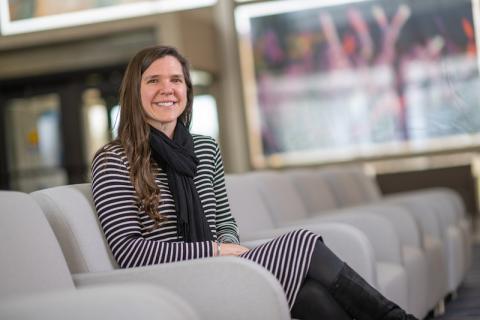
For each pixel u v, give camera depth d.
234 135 11.45
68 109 11.05
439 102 11.40
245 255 2.67
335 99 11.61
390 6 11.48
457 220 6.18
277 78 11.70
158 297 1.64
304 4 11.60
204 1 11.59
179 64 3.01
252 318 2.31
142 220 2.79
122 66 10.71
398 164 11.50
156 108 2.91
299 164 11.70
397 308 2.69
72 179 11.08
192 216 2.87
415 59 11.45
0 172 11.20
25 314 1.64
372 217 4.12
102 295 1.64
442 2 11.38
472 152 11.31
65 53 10.86
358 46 11.53
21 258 2.16
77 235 2.60
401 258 4.07
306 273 2.65
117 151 2.81
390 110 11.50
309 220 4.24
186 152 2.96
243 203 3.91
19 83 11.10
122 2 11.61
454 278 5.71
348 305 2.65
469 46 11.34
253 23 11.68
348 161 11.59
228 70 11.44
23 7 11.62
